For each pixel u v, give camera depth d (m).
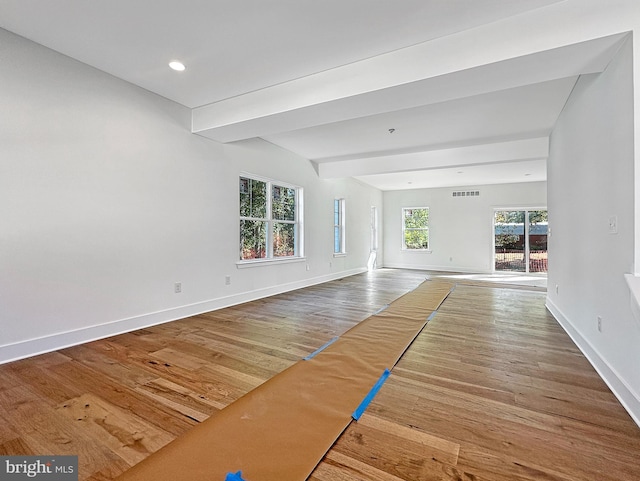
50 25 2.33
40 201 2.61
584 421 1.69
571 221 3.19
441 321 3.67
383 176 7.90
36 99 2.58
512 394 1.98
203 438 1.52
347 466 1.35
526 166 6.61
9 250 2.45
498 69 2.35
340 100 2.91
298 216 6.07
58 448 1.47
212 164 4.16
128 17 2.23
